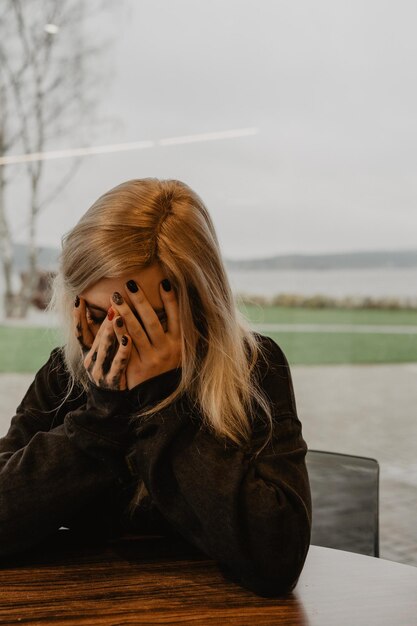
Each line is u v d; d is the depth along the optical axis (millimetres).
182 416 863
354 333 5516
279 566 785
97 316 885
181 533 885
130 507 962
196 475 829
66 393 1026
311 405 5328
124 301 846
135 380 872
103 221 842
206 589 795
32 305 4883
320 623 713
